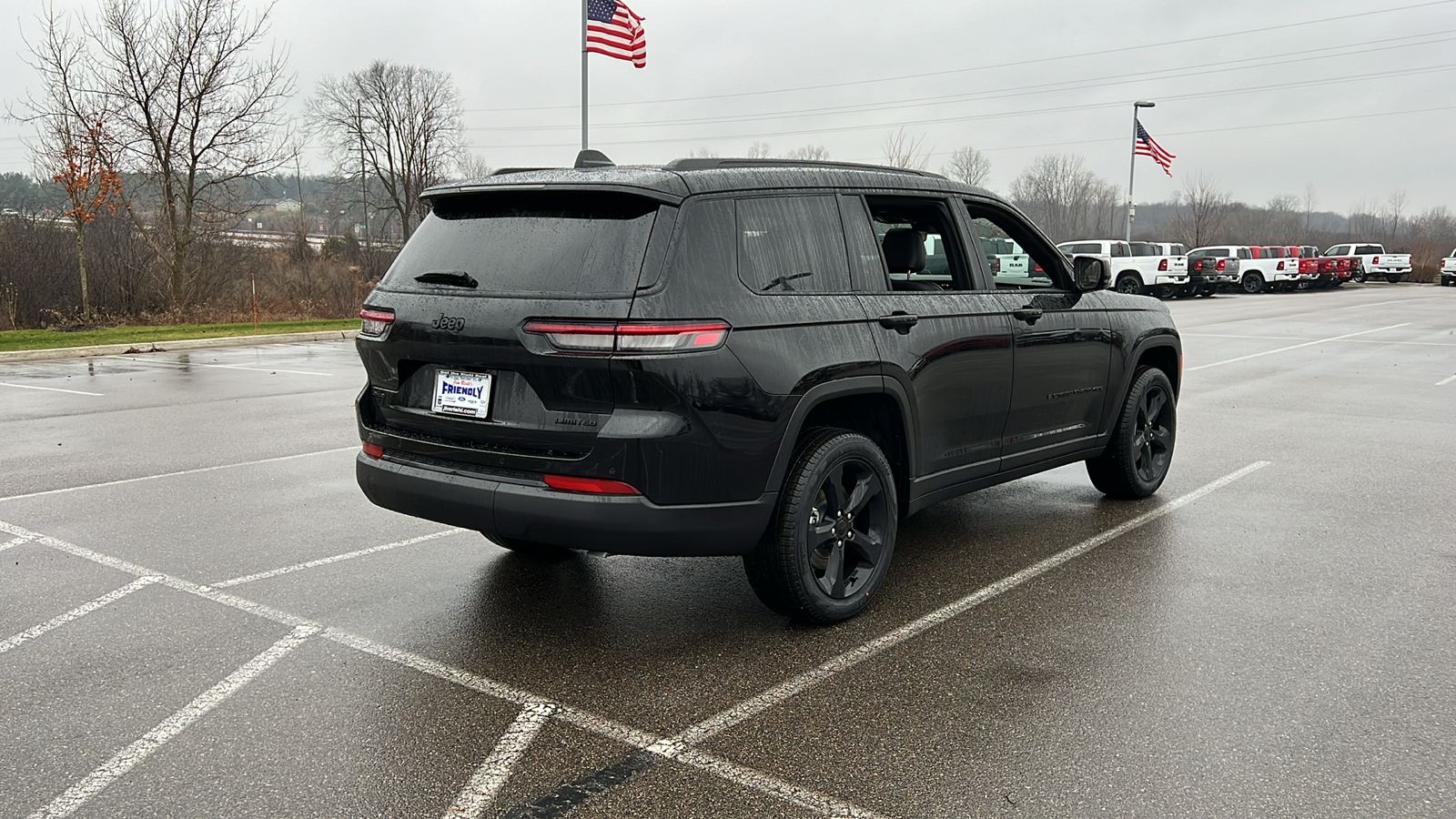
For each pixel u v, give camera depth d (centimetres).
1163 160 3797
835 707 345
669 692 357
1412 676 368
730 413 363
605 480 354
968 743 318
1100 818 274
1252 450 805
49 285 2495
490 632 415
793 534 394
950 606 446
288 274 3253
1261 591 465
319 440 852
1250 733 323
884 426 450
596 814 276
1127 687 360
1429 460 764
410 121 5162
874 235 444
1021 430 523
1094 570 497
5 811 277
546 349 353
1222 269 3947
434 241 412
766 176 405
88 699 349
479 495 375
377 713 339
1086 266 543
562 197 378
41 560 510
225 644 400
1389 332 2064
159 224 2581
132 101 2439
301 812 278
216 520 590
